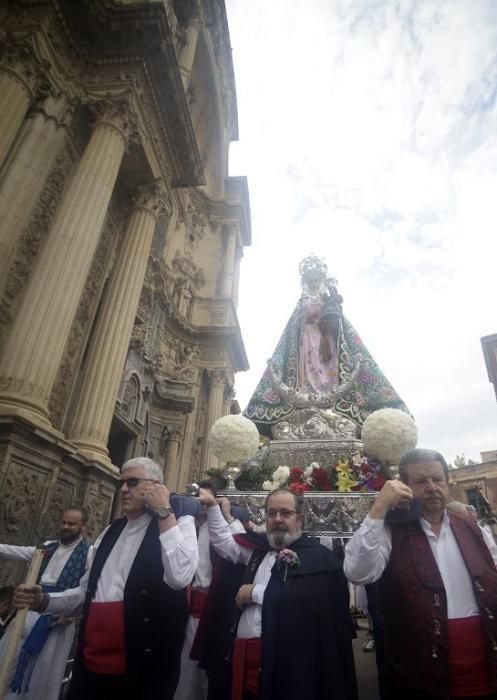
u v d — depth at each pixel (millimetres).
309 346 6777
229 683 2547
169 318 18250
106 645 2410
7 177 7066
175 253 20188
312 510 4082
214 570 3164
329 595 2428
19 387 5992
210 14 20531
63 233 7359
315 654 2223
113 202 10469
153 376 15445
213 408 18438
